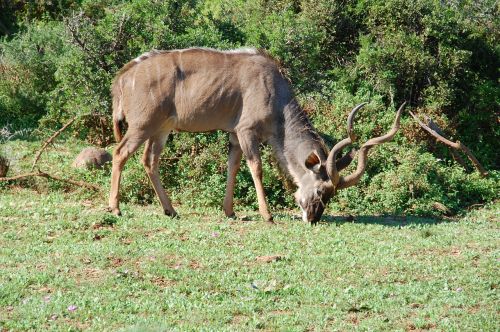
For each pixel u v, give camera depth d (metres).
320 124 18.88
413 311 10.56
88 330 9.34
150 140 15.42
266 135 15.56
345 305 10.57
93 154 18.61
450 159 20.14
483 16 22.95
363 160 15.45
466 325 10.05
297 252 13.01
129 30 19.81
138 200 17.12
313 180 15.25
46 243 12.93
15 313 9.76
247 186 17.28
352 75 21.19
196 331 9.42
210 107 15.21
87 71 19.75
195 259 12.40
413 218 16.73
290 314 10.27
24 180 17.36
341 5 22.56
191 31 19.55
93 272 11.54
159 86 15.02
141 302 10.38
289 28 20.27
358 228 14.95
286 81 15.68
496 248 13.91
